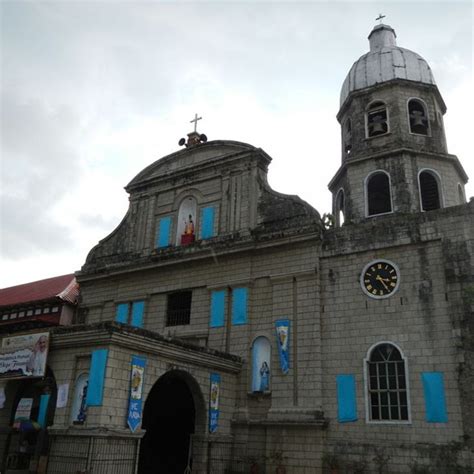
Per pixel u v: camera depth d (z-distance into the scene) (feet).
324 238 75.20
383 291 68.64
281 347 71.72
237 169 87.71
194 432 68.59
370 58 90.48
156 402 78.84
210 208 88.63
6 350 64.90
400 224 70.23
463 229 65.82
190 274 85.30
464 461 57.00
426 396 61.36
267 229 80.64
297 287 74.28
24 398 65.00
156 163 98.63
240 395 73.41
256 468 67.26
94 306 94.79
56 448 55.47
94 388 55.26
